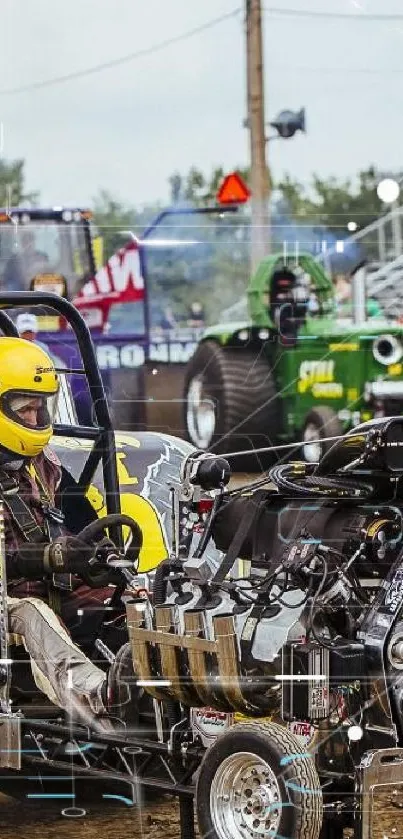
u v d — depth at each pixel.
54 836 5.34
